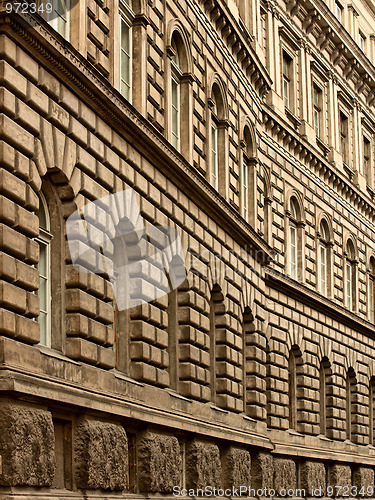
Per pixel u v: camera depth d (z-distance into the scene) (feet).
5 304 61.67
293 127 147.33
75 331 71.15
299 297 138.62
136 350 82.79
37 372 64.90
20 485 61.41
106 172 77.51
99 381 74.08
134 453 81.41
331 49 165.17
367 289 176.35
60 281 71.20
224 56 114.21
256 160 125.49
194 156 101.86
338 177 162.50
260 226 128.88
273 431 125.29
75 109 72.43
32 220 65.41
